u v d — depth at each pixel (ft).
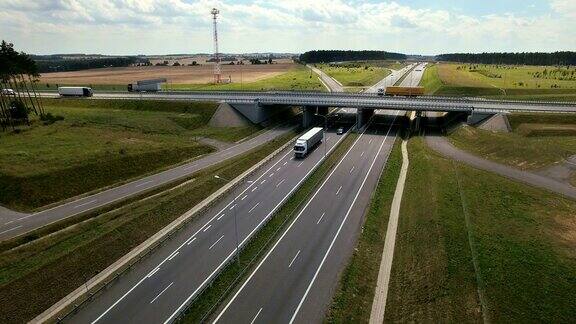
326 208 216.95
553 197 214.90
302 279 153.69
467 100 418.10
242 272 156.35
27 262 163.12
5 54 326.44
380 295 148.87
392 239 189.16
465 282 144.66
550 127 335.06
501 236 175.32
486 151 303.48
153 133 353.10
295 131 403.75
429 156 296.30
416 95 501.97
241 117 413.59
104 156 272.10
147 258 168.45
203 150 325.83
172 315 133.59
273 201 224.74
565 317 126.00
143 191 241.35
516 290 138.82
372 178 263.29
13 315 135.33
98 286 150.92
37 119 366.43
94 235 183.11
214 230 192.24
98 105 458.09
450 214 196.34
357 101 416.46
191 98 452.35
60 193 232.12
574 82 617.62
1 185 225.35
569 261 155.84
